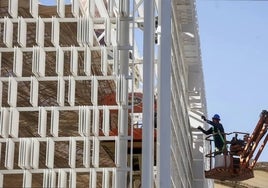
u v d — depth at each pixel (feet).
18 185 36.17
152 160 35.65
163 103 38.42
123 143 35.40
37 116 37.29
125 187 34.76
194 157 71.31
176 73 50.11
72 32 38.42
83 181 39.04
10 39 36.09
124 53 37.32
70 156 34.73
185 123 60.75
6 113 35.22
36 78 35.81
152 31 37.47
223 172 60.13
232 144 60.08
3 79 35.60
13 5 36.32
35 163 34.47
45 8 39.04
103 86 41.60
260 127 59.77
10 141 34.78
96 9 51.21
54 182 34.45
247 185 94.53
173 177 44.37
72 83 35.81
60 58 36.01
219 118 60.85
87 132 35.12
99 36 45.75
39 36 36.11
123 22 37.32
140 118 50.93
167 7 40.01
